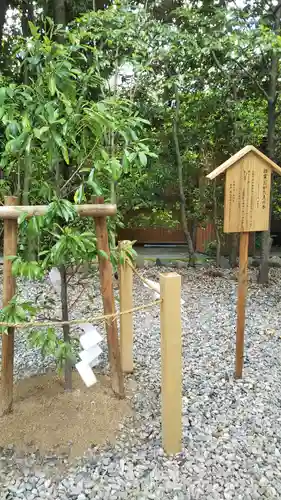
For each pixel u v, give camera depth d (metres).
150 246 7.48
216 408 2.07
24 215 1.53
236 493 1.50
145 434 1.83
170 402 1.67
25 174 1.92
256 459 1.68
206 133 5.17
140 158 1.64
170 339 1.63
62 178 2.04
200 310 3.75
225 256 6.11
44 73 1.60
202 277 5.04
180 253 6.62
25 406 1.97
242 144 4.93
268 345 2.92
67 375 2.10
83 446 1.73
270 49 3.62
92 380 1.74
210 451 1.73
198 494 1.49
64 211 1.51
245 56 3.92
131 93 4.21
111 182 2.36
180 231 7.49
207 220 5.65
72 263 2.02
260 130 5.04
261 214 2.31
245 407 2.09
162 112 4.90
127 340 2.42
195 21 3.99
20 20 4.66
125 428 1.86
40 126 1.57
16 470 1.60
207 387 2.29
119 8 3.79
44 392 2.12
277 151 5.03
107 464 1.64
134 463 1.65
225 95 4.75
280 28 4.27
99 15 3.49
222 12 3.82
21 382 2.25
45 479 1.56
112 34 3.44
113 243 2.13
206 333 3.16
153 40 3.86
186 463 1.65
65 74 1.56
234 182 2.24
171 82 4.25
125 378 2.37
